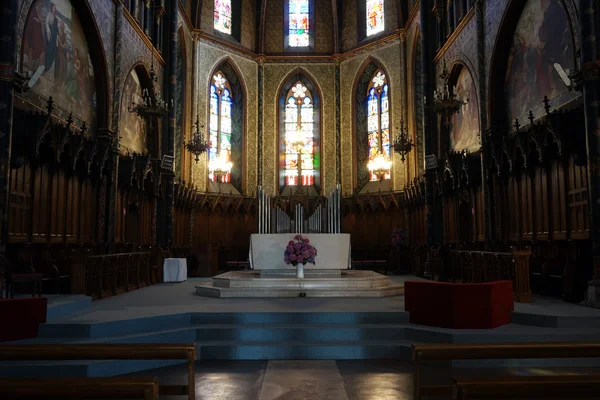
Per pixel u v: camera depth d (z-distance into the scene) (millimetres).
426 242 22141
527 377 3883
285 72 30984
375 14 29875
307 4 31609
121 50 17812
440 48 22047
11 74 10656
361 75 30328
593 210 10469
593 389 3752
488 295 8891
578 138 11906
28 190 12664
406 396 6352
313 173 30734
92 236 16344
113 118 17406
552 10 13453
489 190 16672
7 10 10719
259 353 8492
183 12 25375
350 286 13000
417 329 8922
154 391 3582
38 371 7121
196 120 26969
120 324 8742
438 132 22219
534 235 14312
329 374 7438
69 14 14922
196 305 11039
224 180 29562
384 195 27906
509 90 16328
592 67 10500
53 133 12586
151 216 21609
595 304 10188
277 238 14961
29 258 11852
